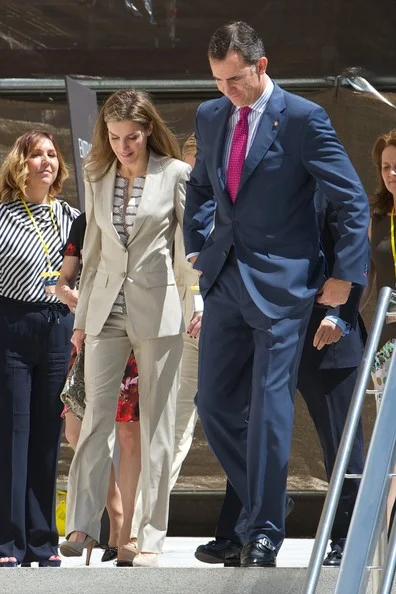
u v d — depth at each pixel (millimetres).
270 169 15000
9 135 25828
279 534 14633
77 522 16812
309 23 25312
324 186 14875
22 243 17984
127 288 17000
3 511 17406
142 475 17141
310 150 14898
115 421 17359
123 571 14031
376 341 12500
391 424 11477
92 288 17375
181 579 13930
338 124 25344
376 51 25312
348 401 17234
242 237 15211
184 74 25578
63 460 25062
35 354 17734
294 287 14984
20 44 25703
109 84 25641
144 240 17062
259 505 14625
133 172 17266
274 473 14648
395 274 18109
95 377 17031
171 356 17141
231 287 15305
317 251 15375
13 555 17453
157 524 17031
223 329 15461
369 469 11250
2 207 18281
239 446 15602
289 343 14961
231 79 14898
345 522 17203
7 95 25828
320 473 25125
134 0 25531
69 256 18000
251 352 15578
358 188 14852
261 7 25359
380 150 18219
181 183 17234
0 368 17531
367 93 25328
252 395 14922
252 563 14344
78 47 25656
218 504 25328
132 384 18516
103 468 16953
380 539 12375
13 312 17641
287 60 25359
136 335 16984
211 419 15602
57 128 25906
